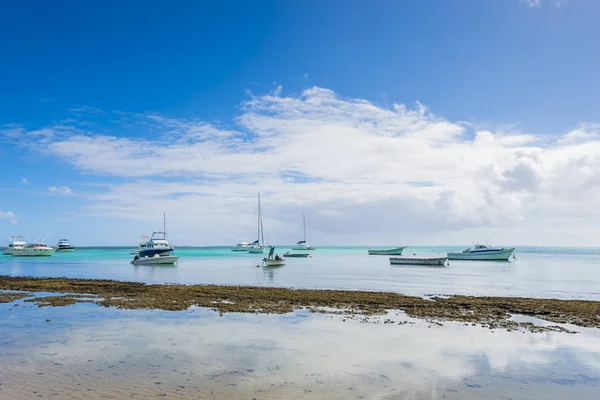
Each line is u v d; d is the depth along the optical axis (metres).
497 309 25.31
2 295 30.77
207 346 16.67
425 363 14.84
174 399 11.09
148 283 41.44
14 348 16.19
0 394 11.30
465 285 40.38
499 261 92.31
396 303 27.33
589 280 46.03
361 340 17.91
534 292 34.94
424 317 22.95
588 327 20.78
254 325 20.81
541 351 16.50
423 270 63.34
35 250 113.56
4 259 101.88
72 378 12.70
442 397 11.72
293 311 24.66
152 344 16.92
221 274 54.28
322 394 11.73
